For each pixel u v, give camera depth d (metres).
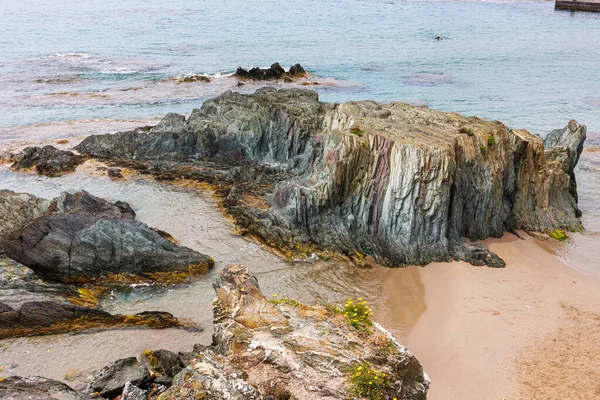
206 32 93.12
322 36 93.44
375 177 27.33
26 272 22.30
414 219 26.41
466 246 26.88
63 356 18.75
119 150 37.41
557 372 18.66
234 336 15.66
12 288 21.12
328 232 27.19
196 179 33.62
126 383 16.14
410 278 24.88
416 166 25.72
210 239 26.86
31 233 23.22
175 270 23.83
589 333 20.81
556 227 30.45
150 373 17.17
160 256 23.78
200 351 17.00
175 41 84.44
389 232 26.97
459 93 60.97
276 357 14.73
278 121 36.81
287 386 13.97
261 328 15.96
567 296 23.45
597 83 67.69
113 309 21.67
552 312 22.22
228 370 14.48
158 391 16.28
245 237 27.12
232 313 16.66
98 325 20.36
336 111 34.62
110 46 78.94
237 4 131.12
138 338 19.89
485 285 24.27
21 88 55.56
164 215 29.16
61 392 15.45
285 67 70.31
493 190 28.41
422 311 22.31
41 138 41.06
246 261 25.30
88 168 35.06
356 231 27.42
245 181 33.34
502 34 103.06
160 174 34.25
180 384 14.66
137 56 73.12
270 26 101.56
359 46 86.19
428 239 26.66
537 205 30.86
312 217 27.33
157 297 22.59
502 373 18.61
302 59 75.38
